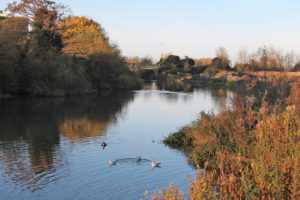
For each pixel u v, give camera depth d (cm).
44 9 5972
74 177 1427
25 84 5009
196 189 827
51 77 5134
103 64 6662
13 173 1468
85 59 6481
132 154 1836
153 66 14675
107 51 6744
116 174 1473
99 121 2947
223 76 9388
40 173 1477
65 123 2794
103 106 4069
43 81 5047
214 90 7106
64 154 1814
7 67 4569
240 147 1468
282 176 882
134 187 1309
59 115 3231
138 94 5975
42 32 5822
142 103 4491
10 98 4556
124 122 2927
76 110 3625
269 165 958
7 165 1586
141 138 2273
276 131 1211
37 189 1285
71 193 1246
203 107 4062
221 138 1755
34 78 4981
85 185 1332
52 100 4550
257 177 926
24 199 1190
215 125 1894
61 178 1413
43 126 2634
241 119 1688
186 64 13212
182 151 1914
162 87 8162
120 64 7206
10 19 5909
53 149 1922
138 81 7981
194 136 2034
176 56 14038
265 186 877
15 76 4738
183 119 3145
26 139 2169
